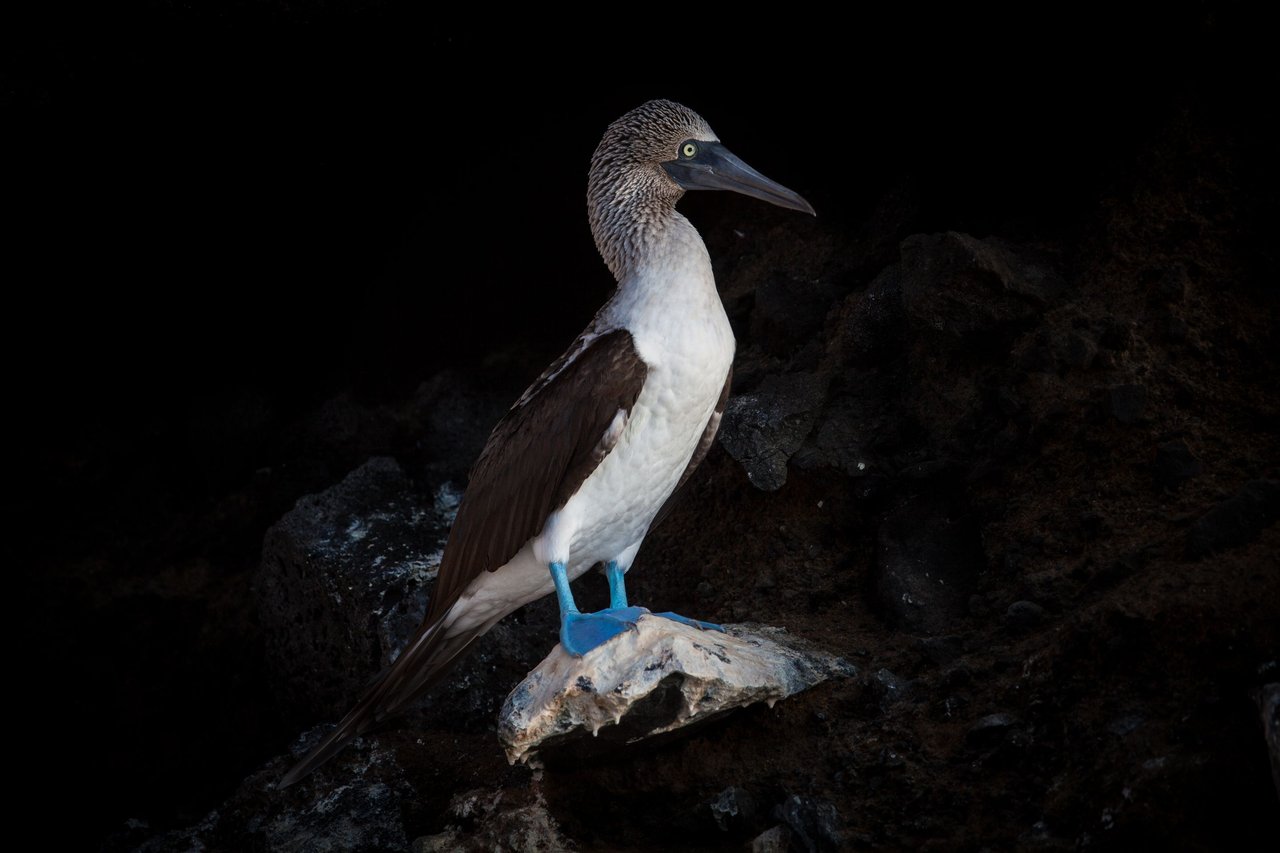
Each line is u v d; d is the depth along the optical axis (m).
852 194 14.00
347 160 15.33
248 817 10.55
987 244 11.11
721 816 8.52
